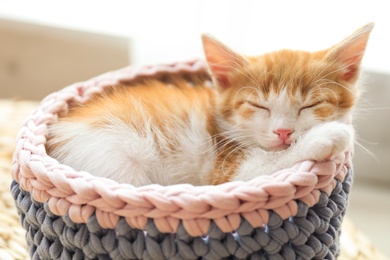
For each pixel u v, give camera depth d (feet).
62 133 1.36
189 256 1.04
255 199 1.04
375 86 2.21
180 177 1.44
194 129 1.44
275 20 2.26
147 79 1.63
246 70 1.37
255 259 1.06
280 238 1.06
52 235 1.14
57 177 1.11
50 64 2.29
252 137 1.36
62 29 2.26
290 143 1.28
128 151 1.37
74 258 1.11
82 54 2.29
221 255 1.04
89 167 1.33
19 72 2.29
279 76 1.32
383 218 2.15
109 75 1.61
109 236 1.07
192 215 1.03
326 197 1.12
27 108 2.03
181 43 2.39
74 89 1.50
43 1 2.29
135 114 1.42
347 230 1.73
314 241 1.10
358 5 2.16
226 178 1.34
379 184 2.38
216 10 2.33
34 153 1.21
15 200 1.23
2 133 1.83
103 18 2.32
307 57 1.36
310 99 1.29
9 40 2.25
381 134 2.29
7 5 2.27
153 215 1.04
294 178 1.07
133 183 1.37
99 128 1.38
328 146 1.14
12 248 1.38
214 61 1.42
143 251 1.05
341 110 1.33
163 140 1.43
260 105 1.33
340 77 1.34
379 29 2.15
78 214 1.08
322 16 2.19
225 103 1.41
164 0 2.34
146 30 2.36
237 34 2.31
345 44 1.32
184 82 1.62
